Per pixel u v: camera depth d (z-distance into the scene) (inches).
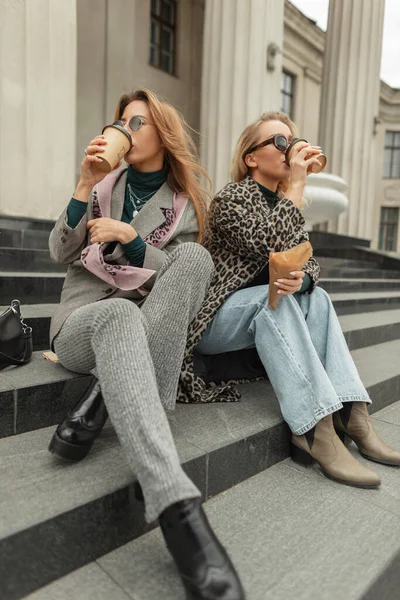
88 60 299.6
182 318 48.9
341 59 351.9
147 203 58.4
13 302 60.2
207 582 32.3
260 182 67.5
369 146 368.2
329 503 50.2
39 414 53.6
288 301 57.7
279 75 228.1
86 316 45.9
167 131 56.5
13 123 140.2
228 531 44.2
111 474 43.1
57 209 152.2
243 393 70.1
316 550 41.7
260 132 65.5
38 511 36.7
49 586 36.0
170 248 59.1
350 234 363.9
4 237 119.1
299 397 55.9
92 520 38.8
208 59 220.7
